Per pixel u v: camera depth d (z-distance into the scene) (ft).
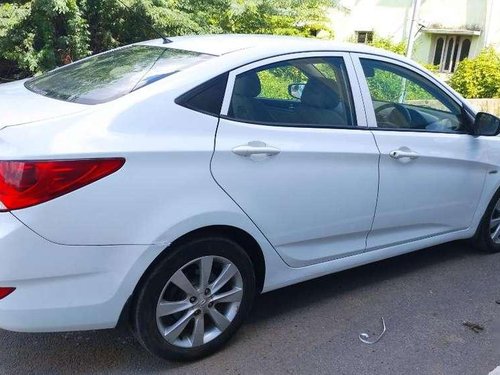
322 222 10.66
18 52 27.14
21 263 7.63
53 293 7.96
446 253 15.12
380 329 11.01
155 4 30.14
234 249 9.48
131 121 8.43
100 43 30.94
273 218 9.86
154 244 8.41
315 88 10.70
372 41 50.21
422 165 12.18
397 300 12.25
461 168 13.12
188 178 8.69
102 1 29.32
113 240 8.14
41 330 8.07
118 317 8.54
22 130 7.93
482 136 13.71
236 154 9.20
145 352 9.87
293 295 12.25
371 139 11.19
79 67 11.37
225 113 9.36
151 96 8.73
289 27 40.27
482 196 14.07
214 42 10.73
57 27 28.89
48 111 8.55
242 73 9.72
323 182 10.41
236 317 9.87
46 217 7.64
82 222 7.88
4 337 10.12
